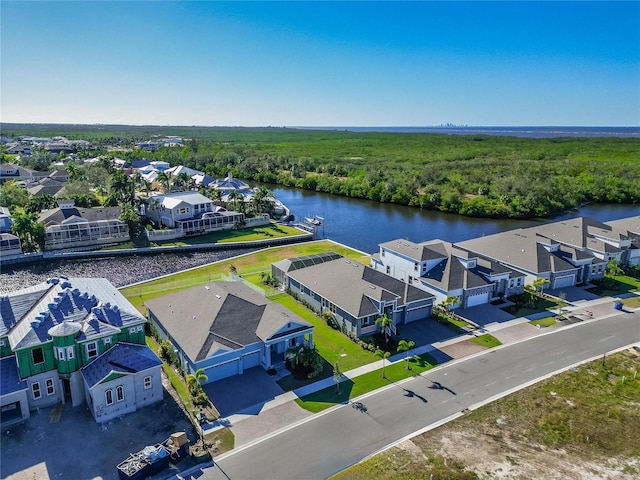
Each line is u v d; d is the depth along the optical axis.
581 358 41.66
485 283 53.28
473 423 32.34
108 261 69.31
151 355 34.53
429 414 33.25
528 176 134.00
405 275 58.34
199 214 86.12
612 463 28.86
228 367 37.50
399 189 129.25
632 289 59.50
